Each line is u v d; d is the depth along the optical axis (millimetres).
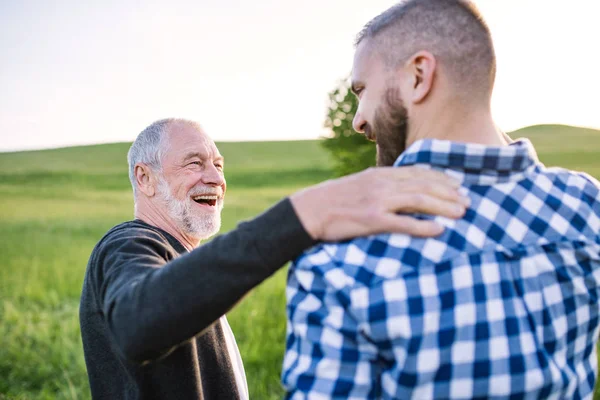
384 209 951
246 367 4867
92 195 32219
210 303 1005
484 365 912
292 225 987
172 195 2045
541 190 1047
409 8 1075
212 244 1039
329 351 949
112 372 1601
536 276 979
